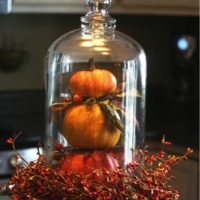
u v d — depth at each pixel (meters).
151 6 3.65
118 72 1.26
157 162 1.14
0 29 3.61
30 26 3.71
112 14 3.89
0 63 3.62
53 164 1.18
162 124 3.80
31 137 3.04
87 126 1.16
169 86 4.25
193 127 3.71
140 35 4.14
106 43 1.29
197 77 4.12
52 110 1.24
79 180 1.08
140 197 1.07
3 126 3.40
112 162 1.17
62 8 3.33
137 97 1.30
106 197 1.05
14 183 1.12
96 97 1.18
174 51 4.18
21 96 3.66
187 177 3.19
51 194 1.09
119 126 1.19
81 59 1.25
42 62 3.77
